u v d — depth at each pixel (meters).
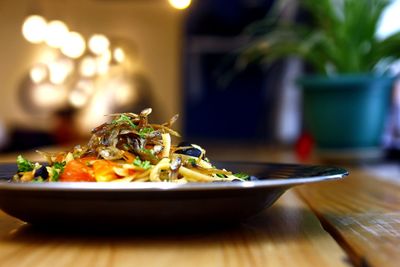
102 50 5.03
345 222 0.68
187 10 5.50
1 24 7.10
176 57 7.29
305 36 2.09
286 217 0.73
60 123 6.71
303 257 0.50
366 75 1.92
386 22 2.16
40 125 7.17
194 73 6.14
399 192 1.03
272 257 0.50
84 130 7.14
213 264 0.47
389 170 1.63
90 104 7.21
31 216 0.59
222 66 5.71
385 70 2.06
